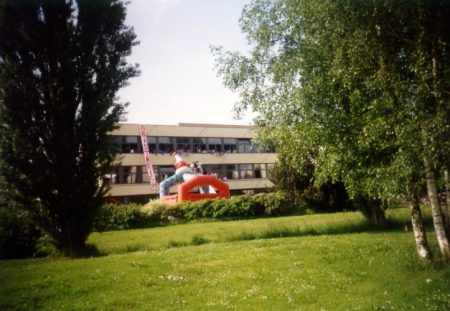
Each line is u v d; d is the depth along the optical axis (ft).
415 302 31.76
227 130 281.13
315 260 49.73
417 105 36.99
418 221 45.65
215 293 37.68
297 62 53.11
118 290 39.86
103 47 65.98
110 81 66.18
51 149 63.05
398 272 41.73
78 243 64.95
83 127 63.98
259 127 70.08
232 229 93.97
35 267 52.31
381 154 45.85
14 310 35.50
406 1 35.76
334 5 39.40
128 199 238.48
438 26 36.45
